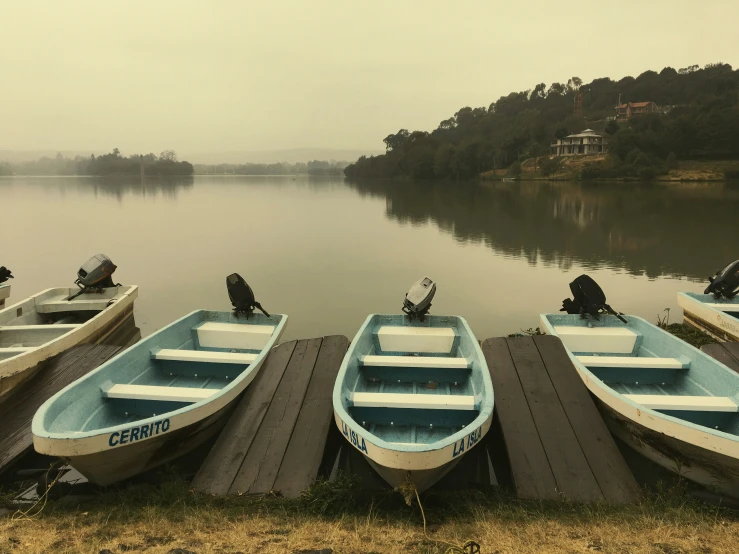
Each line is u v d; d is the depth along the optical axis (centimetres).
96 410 651
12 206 4462
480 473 670
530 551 445
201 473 596
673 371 805
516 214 3672
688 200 4656
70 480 637
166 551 441
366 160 15350
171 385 803
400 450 488
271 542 461
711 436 540
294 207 4438
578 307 1004
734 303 1149
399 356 793
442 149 10794
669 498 554
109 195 6256
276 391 752
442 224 3123
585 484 575
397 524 507
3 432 688
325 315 1352
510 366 805
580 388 748
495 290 1576
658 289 1553
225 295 1541
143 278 1734
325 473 646
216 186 9756
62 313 1167
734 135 7956
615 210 3831
